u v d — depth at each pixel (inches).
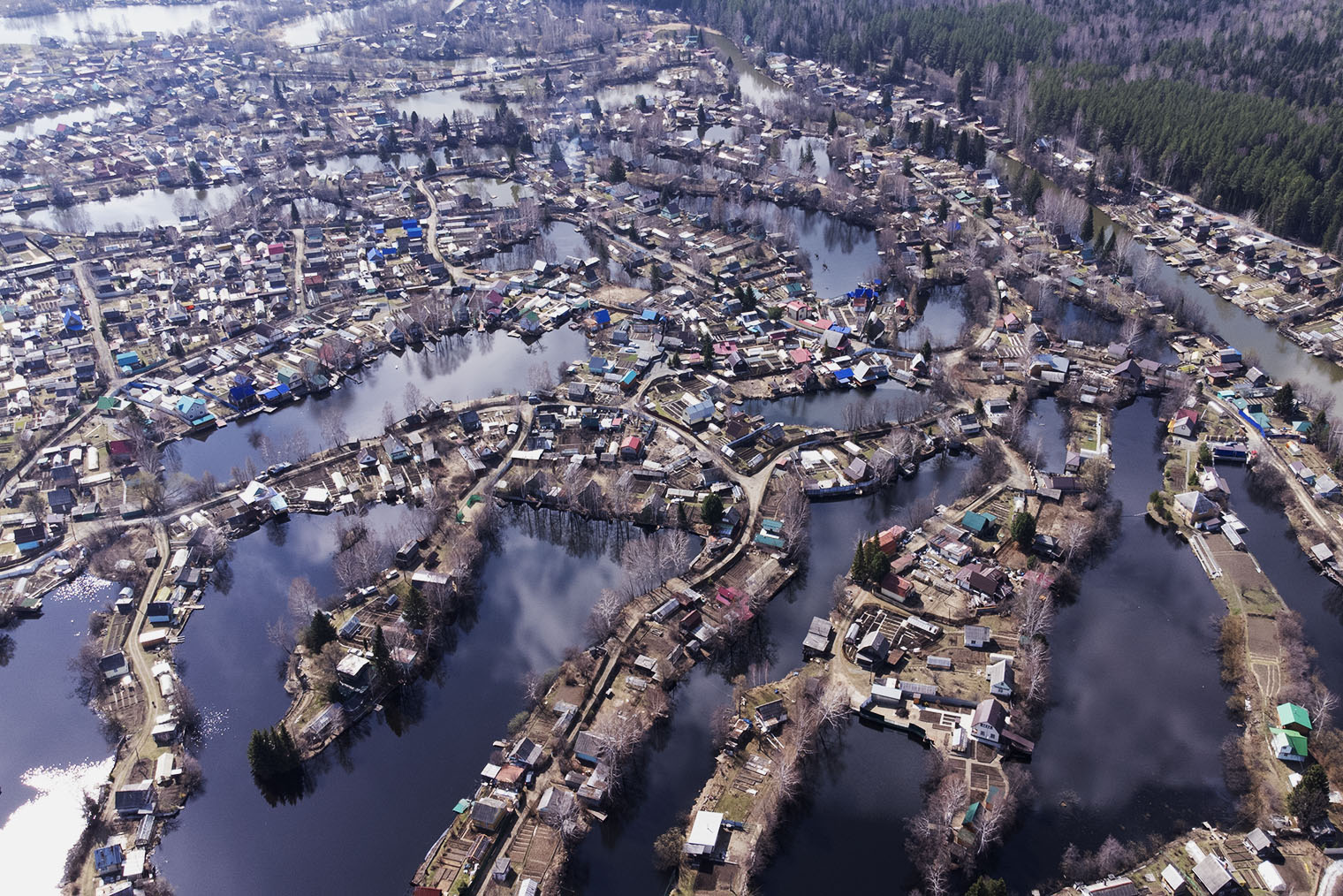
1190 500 6555.1
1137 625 5816.9
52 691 5639.8
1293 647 5462.6
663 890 4436.5
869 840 4623.5
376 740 5251.0
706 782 4909.0
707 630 5679.1
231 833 4793.3
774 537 6363.2
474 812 4672.7
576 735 5007.4
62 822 4884.4
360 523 6658.5
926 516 6560.0
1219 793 4808.1
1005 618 5748.0
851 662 5516.7
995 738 4965.6
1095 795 4805.6
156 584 6299.2
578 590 6235.2
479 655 5772.6
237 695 5531.5
